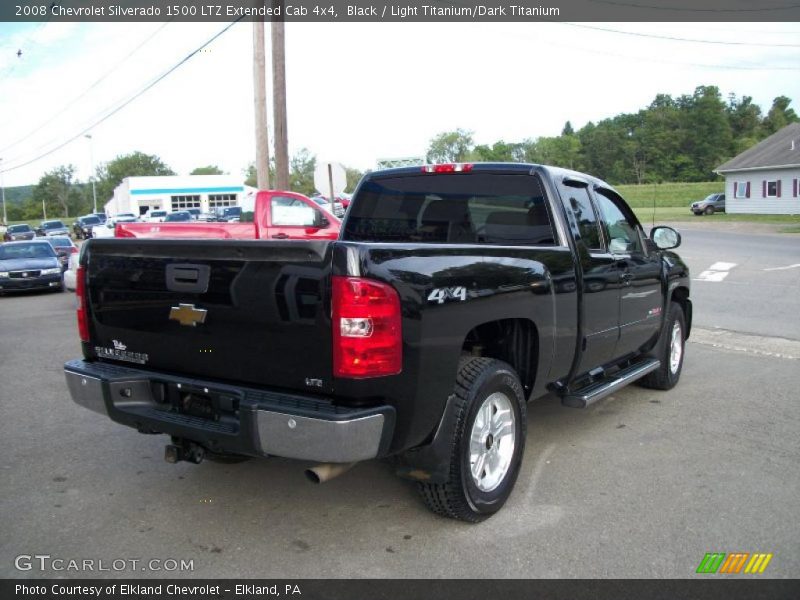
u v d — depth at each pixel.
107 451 5.07
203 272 3.49
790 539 3.67
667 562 3.44
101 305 3.98
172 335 3.67
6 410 6.17
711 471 4.62
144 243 3.68
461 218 5.21
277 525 3.87
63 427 5.66
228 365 3.50
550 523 3.87
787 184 44.94
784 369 7.56
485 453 3.92
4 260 17.47
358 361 3.12
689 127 89.19
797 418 5.78
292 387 3.33
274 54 14.82
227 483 4.45
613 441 5.24
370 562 3.46
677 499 4.18
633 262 5.52
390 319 3.18
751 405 6.17
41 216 139.25
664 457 4.89
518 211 4.89
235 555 3.54
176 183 61.91
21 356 8.69
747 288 14.16
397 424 3.31
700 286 14.62
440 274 3.44
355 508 4.07
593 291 4.81
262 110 16.03
